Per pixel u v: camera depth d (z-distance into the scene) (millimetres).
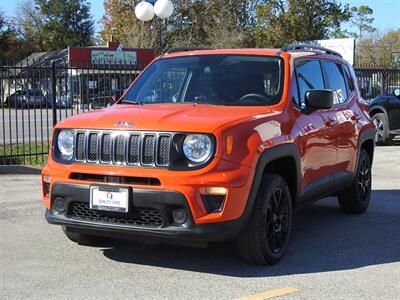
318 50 6906
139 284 4695
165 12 21484
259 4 55938
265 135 4977
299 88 5922
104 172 4758
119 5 56312
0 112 30766
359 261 5406
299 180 5582
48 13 84312
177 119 4785
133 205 4660
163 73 6266
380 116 15977
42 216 7184
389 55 73250
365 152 7605
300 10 52031
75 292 4496
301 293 4500
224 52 6258
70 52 38438
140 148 4684
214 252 5629
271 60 5965
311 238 6281
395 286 4699
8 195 8586
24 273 4953
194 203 4508
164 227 4617
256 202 4930
